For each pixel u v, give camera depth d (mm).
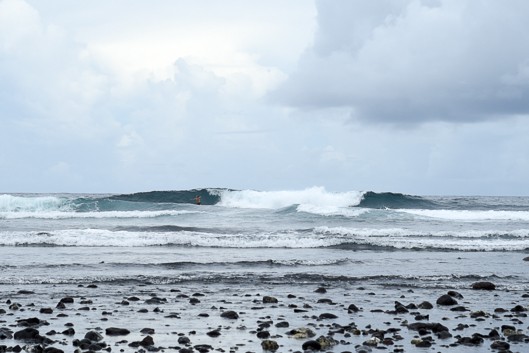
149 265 18781
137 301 13195
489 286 15828
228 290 15000
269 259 20969
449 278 17453
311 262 20141
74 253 21766
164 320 11164
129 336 9797
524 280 17438
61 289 14602
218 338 9703
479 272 18984
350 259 21359
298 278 16891
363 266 19953
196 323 10938
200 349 8828
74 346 8977
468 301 14000
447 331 10336
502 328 10742
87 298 13453
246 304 13070
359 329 10602
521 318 11922
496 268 19953
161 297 13797
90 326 10516
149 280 16062
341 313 12195
